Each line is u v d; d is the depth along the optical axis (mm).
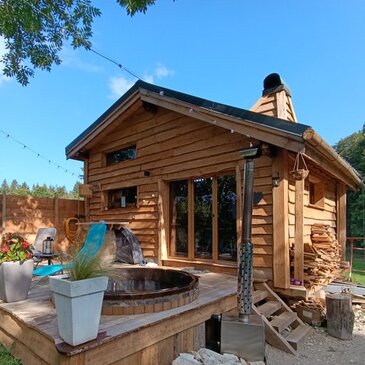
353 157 19328
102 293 2361
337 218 7742
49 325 2561
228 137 5426
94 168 8516
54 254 5418
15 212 8016
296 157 4617
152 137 6891
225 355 3146
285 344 3688
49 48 6059
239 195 5191
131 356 2557
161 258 6441
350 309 4230
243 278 3354
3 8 4637
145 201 6922
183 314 3102
